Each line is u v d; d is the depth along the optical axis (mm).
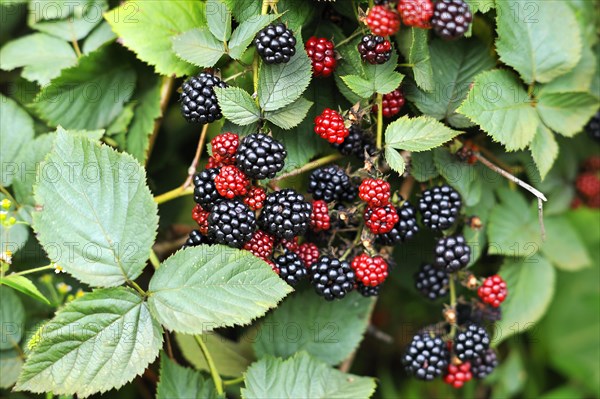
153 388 764
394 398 804
